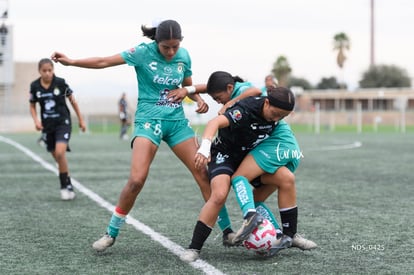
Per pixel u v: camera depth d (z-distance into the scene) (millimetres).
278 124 7852
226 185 7473
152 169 19078
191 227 9688
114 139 37062
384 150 26875
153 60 7906
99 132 49938
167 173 17922
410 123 71938
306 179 16172
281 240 7438
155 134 7945
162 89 8008
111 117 70750
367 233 9109
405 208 11438
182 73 8102
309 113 74938
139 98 8078
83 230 9500
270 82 15750
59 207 11805
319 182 15516
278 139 7711
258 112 7371
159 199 12734
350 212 10992
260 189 8016
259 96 7711
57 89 12633
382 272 6934
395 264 7293
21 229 9594
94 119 68375
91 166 19953
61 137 12734
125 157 23406
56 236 9055
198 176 8094
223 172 7551
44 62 12461
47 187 14844
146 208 11570
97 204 12188
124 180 16141
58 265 7320
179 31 7648
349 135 42000
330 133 45781
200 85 8258
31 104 12852
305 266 7199
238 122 7371
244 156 7746
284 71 94188
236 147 7621
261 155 7578
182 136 8102
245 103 7434
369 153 25156
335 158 22719
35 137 39500
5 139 36594
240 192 7375
